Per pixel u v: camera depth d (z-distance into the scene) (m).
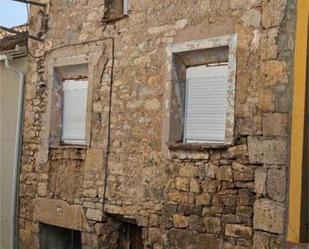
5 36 11.44
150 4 7.65
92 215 8.27
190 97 7.31
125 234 8.34
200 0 7.00
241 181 6.43
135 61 7.82
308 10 5.63
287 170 5.98
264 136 6.23
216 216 6.67
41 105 9.50
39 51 9.58
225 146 6.58
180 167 7.11
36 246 9.34
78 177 8.61
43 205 9.24
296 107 5.70
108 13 8.24
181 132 7.34
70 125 9.12
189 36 7.11
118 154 7.98
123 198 7.84
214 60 7.04
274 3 6.20
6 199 10.27
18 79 10.13
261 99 6.28
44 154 9.30
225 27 6.70
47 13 9.43
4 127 10.48
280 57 6.13
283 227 5.95
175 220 7.12
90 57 8.52
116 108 8.06
